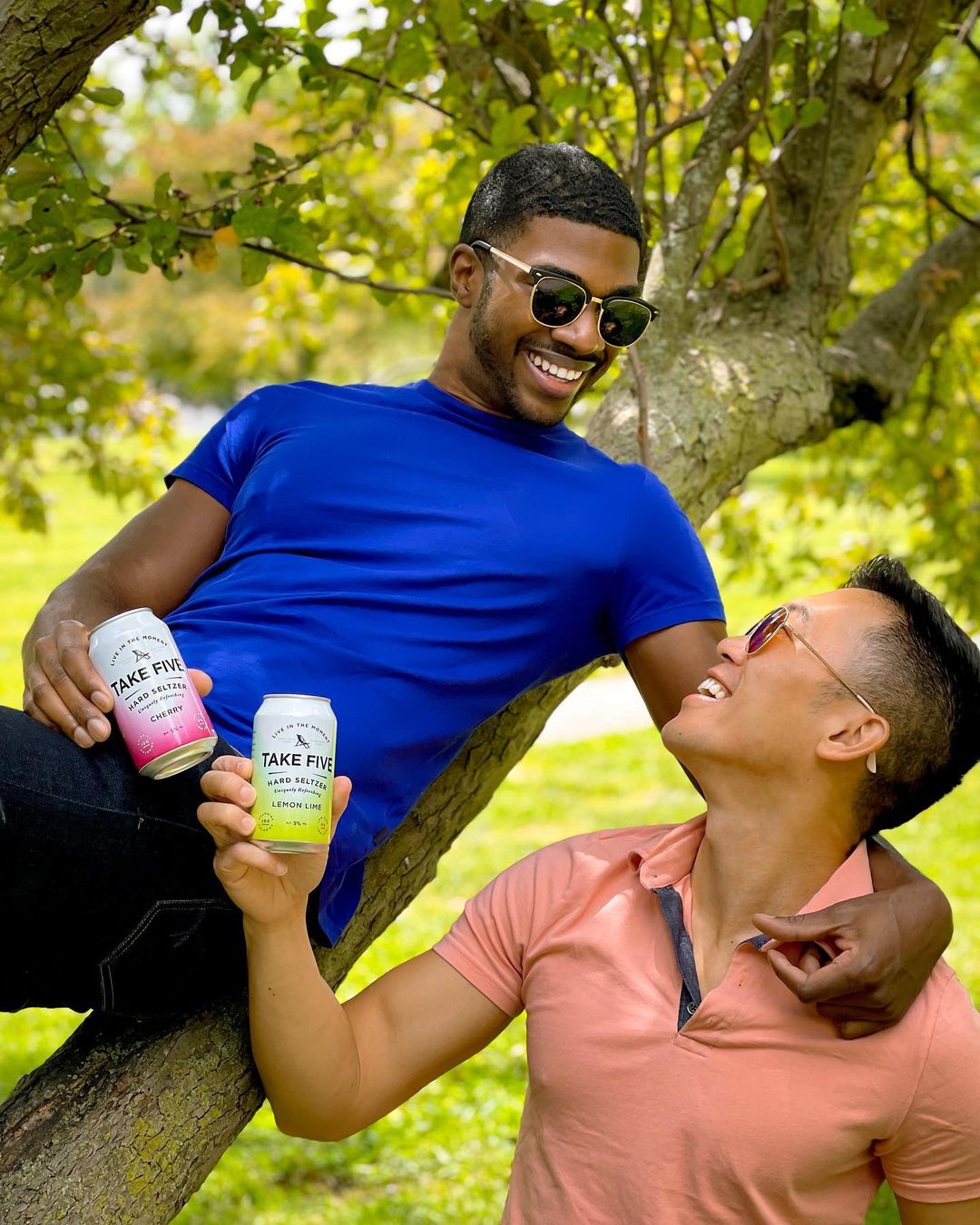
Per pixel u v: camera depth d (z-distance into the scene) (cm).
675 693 226
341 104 460
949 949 659
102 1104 196
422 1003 202
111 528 2358
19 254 303
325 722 174
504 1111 531
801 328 365
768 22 315
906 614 191
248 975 197
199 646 206
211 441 240
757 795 191
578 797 1001
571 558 219
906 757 187
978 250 403
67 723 182
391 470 222
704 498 324
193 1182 203
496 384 230
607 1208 179
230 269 2359
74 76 205
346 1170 499
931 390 537
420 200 500
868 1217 462
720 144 335
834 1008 173
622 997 186
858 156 372
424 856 256
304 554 217
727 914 191
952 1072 174
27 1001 188
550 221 224
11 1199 185
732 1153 174
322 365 2389
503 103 336
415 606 211
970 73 563
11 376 570
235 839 172
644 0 323
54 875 177
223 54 318
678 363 328
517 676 222
